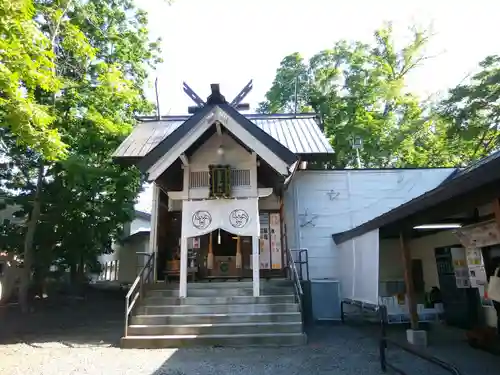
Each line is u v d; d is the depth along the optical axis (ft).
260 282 32.78
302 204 43.50
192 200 31.19
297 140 42.63
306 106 78.69
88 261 56.03
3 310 46.50
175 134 30.32
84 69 44.65
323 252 42.19
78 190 48.85
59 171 46.47
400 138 65.46
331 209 43.42
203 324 27.48
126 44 51.80
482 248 26.05
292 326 26.86
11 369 20.52
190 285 32.17
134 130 46.78
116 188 48.42
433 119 64.90
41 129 21.50
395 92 73.05
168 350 24.80
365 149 72.38
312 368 20.15
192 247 40.40
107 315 42.91
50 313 44.34
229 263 39.60
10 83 18.93
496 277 22.24
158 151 30.12
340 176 44.37
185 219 30.83
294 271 31.09
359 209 43.45
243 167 31.78
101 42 50.47
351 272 34.76
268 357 22.63
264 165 33.91
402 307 30.60
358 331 31.07
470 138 52.80
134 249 68.44
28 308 45.60
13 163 49.06
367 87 73.87
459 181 14.28
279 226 41.32
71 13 45.70
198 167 32.09
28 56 19.24
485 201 15.03
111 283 70.64
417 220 22.07
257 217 30.58
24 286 45.55
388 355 22.65
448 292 33.06
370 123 70.54
